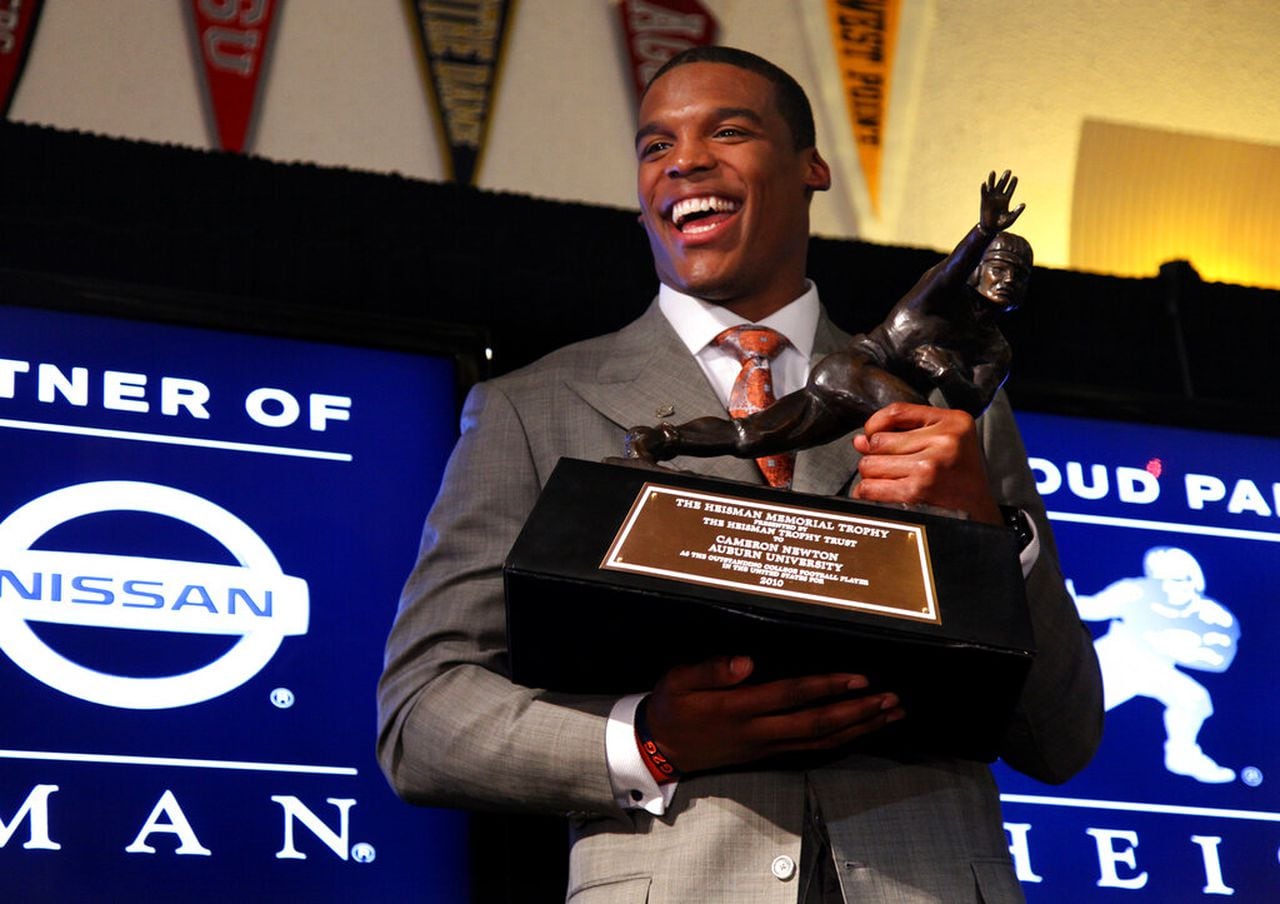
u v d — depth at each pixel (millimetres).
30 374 3004
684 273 2416
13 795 2729
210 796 2824
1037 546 2072
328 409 3143
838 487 2209
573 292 3559
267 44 3906
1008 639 1769
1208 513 3480
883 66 4246
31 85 3732
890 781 2039
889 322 2059
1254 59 4441
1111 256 4242
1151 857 3178
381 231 3492
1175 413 3549
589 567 1789
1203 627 3375
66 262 3303
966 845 2021
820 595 1787
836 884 1992
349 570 3043
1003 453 2330
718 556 1816
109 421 3016
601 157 4043
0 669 2795
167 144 3414
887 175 4191
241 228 3418
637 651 1892
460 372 3240
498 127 3998
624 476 1902
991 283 2004
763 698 1857
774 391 2336
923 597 1798
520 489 2270
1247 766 3285
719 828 1977
